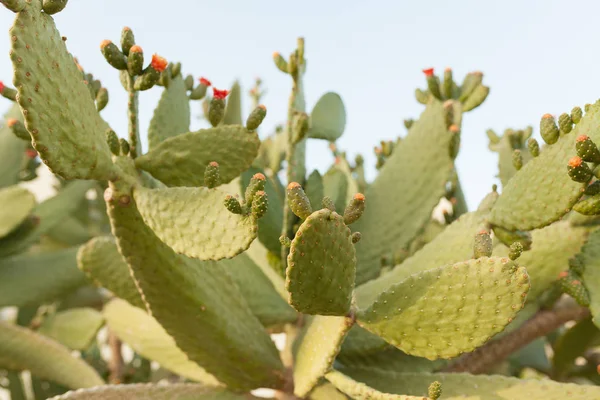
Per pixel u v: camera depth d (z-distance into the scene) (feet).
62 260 6.54
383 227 4.69
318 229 2.95
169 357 4.45
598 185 3.33
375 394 3.24
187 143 3.52
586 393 3.46
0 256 6.47
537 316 4.75
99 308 7.84
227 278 3.89
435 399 3.03
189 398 3.86
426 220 4.60
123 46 3.42
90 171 3.22
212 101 3.72
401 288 3.26
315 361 3.55
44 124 3.02
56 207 6.93
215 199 3.10
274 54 4.19
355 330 4.03
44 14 3.10
